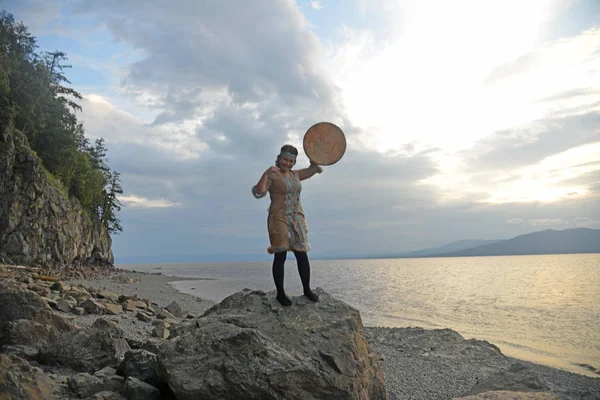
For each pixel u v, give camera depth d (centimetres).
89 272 4922
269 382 459
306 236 580
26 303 798
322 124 598
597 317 2244
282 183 564
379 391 584
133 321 1393
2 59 4472
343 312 577
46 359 657
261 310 582
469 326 2008
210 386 464
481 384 826
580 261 15750
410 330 1639
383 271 9706
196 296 3294
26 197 4112
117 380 549
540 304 2853
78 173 5881
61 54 5662
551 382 1046
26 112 4797
